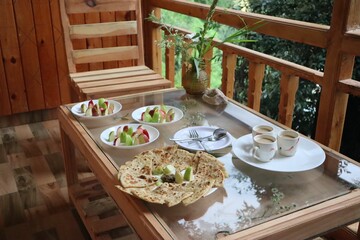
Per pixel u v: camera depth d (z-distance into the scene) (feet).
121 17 10.60
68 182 6.77
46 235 6.11
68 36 8.42
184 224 3.21
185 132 4.89
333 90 5.60
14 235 6.10
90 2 8.40
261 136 4.26
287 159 4.15
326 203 3.46
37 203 6.94
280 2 8.14
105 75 8.38
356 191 3.66
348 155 6.95
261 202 3.51
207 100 5.99
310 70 6.04
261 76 7.22
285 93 6.57
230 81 8.03
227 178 3.90
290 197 3.59
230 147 4.51
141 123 5.23
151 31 10.65
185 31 8.74
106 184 3.97
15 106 10.19
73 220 6.48
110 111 5.58
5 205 6.88
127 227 5.71
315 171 4.03
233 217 3.31
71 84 8.26
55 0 9.77
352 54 5.22
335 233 5.67
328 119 5.77
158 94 6.47
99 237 5.46
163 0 9.76
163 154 4.15
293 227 3.20
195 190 3.48
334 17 5.35
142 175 3.82
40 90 10.35
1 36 9.48
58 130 10.01
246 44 8.78
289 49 8.13
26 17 9.61
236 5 8.55
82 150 4.81
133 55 9.03
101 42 10.56
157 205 3.43
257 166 4.00
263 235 3.07
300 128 8.43
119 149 4.52
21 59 9.88
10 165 8.25
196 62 6.04
